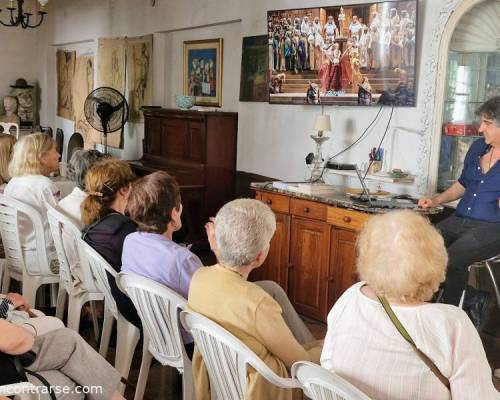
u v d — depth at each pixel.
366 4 4.27
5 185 4.41
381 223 1.71
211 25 6.61
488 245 3.41
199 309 2.12
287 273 4.46
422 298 1.66
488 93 3.89
